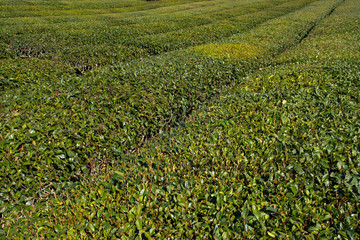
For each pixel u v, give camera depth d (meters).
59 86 7.23
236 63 10.14
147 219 2.92
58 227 2.87
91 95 6.55
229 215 2.88
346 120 4.83
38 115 5.39
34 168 4.41
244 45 12.76
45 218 3.10
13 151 4.37
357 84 6.59
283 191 3.27
